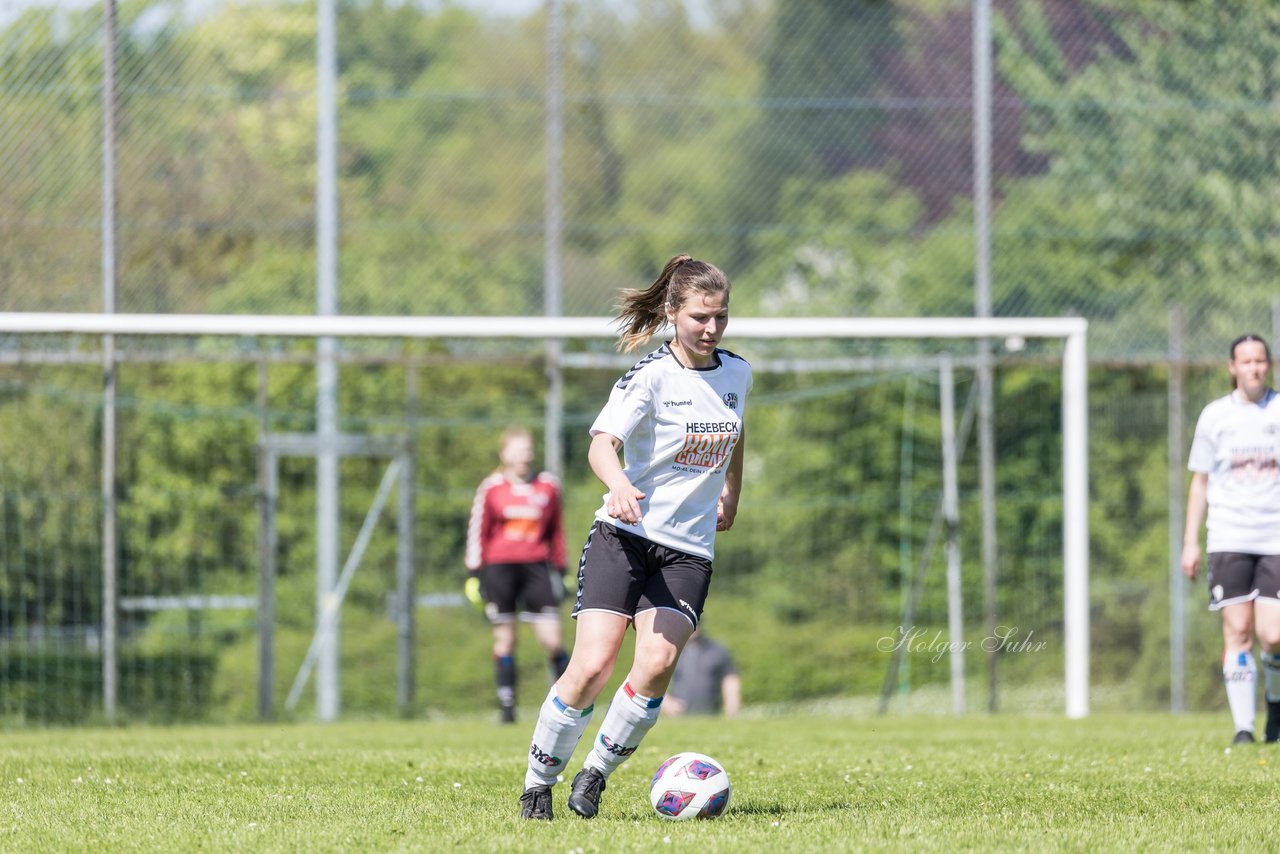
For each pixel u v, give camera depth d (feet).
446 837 46.42
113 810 54.19
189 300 150.30
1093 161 181.88
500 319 129.80
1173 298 169.27
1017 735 94.58
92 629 140.05
